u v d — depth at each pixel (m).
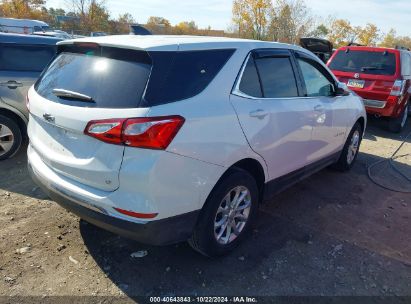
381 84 8.49
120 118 2.58
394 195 5.04
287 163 3.97
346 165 5.69
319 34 42.22
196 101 2.88
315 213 4.38
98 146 2.71
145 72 2.72
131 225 2.68
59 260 3.26
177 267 3.26
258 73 3.53
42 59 5.77
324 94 4.63
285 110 3.72
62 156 2.96
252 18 39.22
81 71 3.01
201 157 2.86
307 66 4.34
